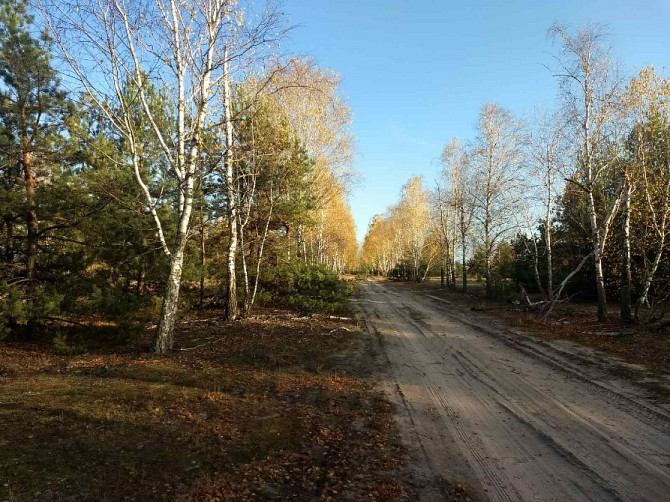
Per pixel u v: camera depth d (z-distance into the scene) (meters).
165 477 4.36
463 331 15.21
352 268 87.44
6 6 11.35
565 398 7.42
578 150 18.80
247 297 16.56
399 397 7.61
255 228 18.73
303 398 7.36
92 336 12.09
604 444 5.51
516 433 5.92
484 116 30.12
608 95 16.30
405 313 21.09
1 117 11.61
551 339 12.98
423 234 52.44
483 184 30.47
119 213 12.84
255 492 4.24
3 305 10.02
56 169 11.84
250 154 14.85
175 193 15.67
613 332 13.41
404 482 4.54
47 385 7.36
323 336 13.42
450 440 5.70
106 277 12.55
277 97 16.14
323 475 4.67
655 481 4.56
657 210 15.86
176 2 10.01
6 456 4.50
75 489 4.00
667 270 18.28
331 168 25.86
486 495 4.30
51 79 11.88
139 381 7.68
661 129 15.47
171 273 10.45
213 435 5.47
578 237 24.83
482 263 36.69
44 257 12.43
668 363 9.45
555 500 4.20
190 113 10.93
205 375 8.34
